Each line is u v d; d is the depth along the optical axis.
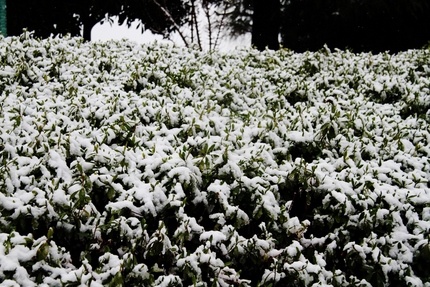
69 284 1.83
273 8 9.40
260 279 2.40
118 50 5.38
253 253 2.30
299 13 12.76
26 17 8.95
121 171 2.48
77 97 3.60
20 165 2.41
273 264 2.30
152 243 2.11
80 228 2.14
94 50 5.10
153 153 2.74
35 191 2.16
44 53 4.68
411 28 12.13
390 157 3.16
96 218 2.19
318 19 12.75
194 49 6.15
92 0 9.48
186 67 4.87
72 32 9.91
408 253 2.39
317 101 4.36
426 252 2.36
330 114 3.23
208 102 3.83
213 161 2.61
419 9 11.34
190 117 3.40
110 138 2.88
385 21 12.09
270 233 2.39
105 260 2.03
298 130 3.23
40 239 1.93
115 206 2.22
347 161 2.87
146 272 2.00
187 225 2.25
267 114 3.38
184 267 2.11
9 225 2.03
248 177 2.62
